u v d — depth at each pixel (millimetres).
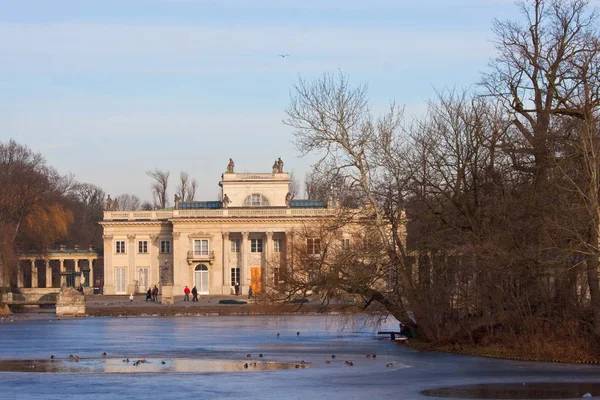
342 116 75125
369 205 76562
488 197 70688
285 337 92125
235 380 55219
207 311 142875
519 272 66750
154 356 71688
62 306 138875
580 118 66688
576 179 65875
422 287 75188
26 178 186500
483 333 73812
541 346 67125
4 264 148875
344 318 98875
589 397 47688
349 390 50812
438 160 74000
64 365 64562
